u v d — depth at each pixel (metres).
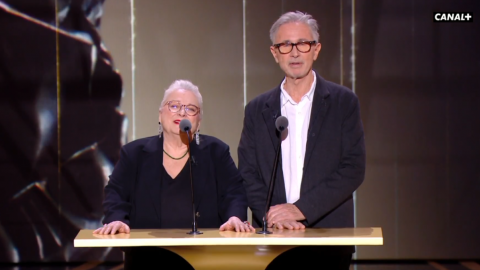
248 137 10.77
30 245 18.50
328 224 10.20
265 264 8.74
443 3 17.88
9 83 18.17
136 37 17.97
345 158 10.27
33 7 18.08
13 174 18.34
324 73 17.92
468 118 17.97
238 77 17.97
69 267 18.25
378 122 18.03
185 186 10.02
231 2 17.89
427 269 17.53
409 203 18.17
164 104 10.06
